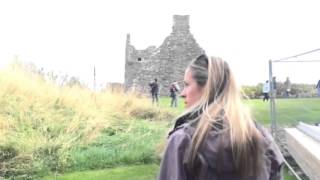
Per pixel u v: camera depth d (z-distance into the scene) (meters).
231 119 2.19
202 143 2.14
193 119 2.28
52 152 9.01
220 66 2.35
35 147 8.87
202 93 2.37
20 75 12.61
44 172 8.40
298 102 9.33
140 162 9.43
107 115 12.16
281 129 9.55
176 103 19.52
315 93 8.69
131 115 14.00
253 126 2.25
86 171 8.78
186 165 2.14
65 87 13.61
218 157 2.11
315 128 7.51
